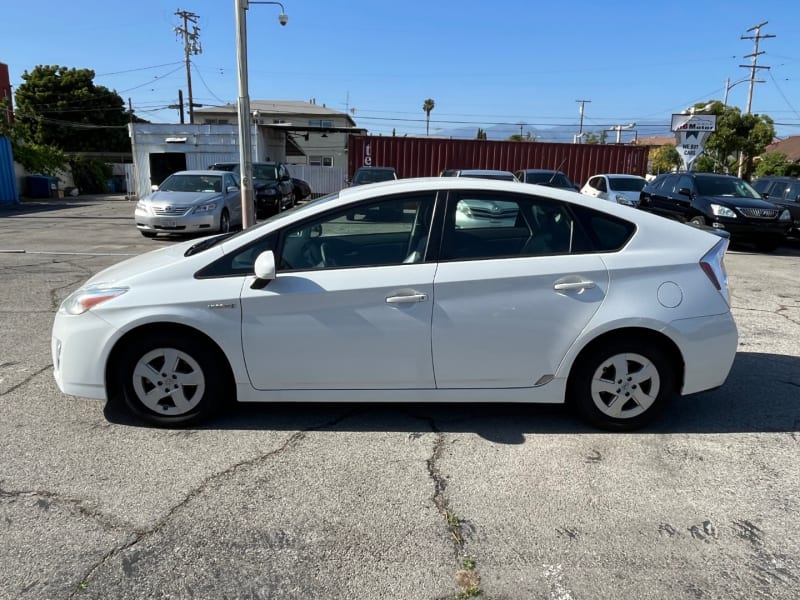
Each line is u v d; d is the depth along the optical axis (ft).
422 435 12.16
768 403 14.02
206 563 8.27
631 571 8.23
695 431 12.50
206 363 11.93
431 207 11.96
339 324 11.60
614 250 12.01
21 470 10.61
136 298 11.64
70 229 50.44
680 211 44.11
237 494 9.96
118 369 12.09
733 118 110.93
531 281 11.62
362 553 8.54
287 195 67.46
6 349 17.26
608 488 10.29
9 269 29.66
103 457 11.11
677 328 11.65
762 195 50.65
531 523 9.29
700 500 9.97
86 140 174.29
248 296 11.52
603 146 81.76
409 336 11.65
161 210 42.52
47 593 7.64
